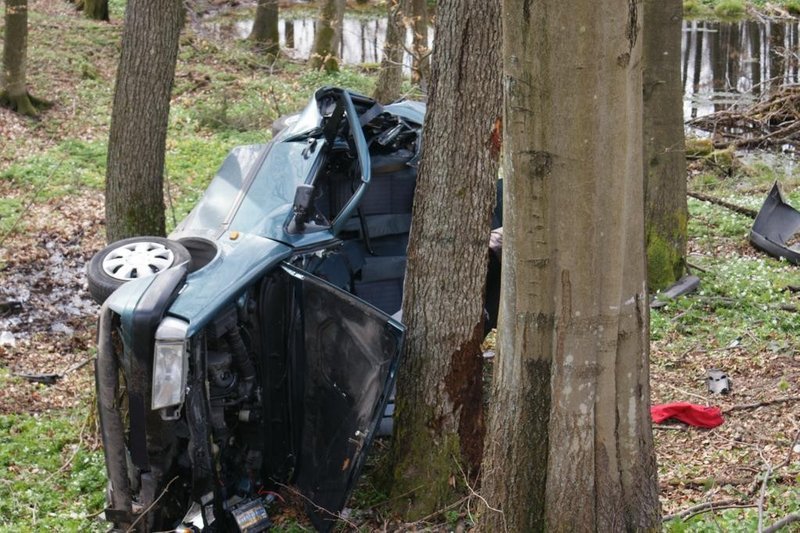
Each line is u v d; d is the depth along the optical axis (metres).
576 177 3.99
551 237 4.18
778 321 8.88
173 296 5.55
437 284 5.96
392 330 5.55
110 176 8.10
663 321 9.04
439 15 5.80
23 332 10.56
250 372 5.92
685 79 27.41
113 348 5.47
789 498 5.64
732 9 36.38
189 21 31.73
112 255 6.14
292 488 6.33
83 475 6.71
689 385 7.79
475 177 5.84
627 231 4.12
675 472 6.29
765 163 18.25
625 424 4.38
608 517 4.41
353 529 6.02
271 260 6.09
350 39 33.38
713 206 13.59
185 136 18.64
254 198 6.98
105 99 21.00
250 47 27.84
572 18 3.79
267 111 20.20
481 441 6.16
